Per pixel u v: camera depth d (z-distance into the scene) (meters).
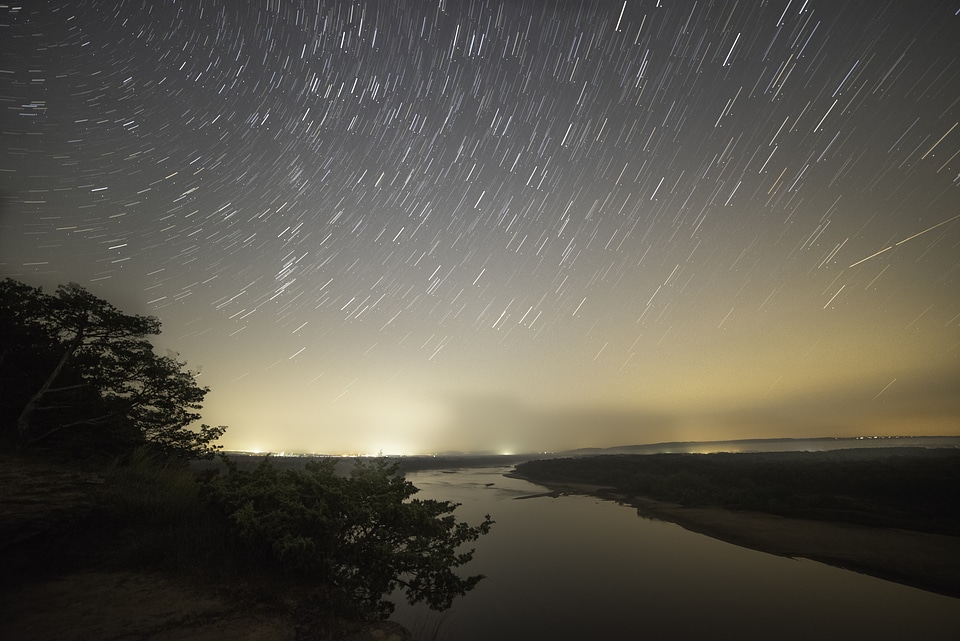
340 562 6.58
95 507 6.84
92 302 11.52
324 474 7.27
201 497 7.23
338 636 5.07
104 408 11.61
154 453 11.85
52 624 4.51
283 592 5.70
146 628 4.57
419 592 7.01
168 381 12.53
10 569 5.46
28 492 6.68
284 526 6.11
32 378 11.19
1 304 10.93
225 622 4.90
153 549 6.31
